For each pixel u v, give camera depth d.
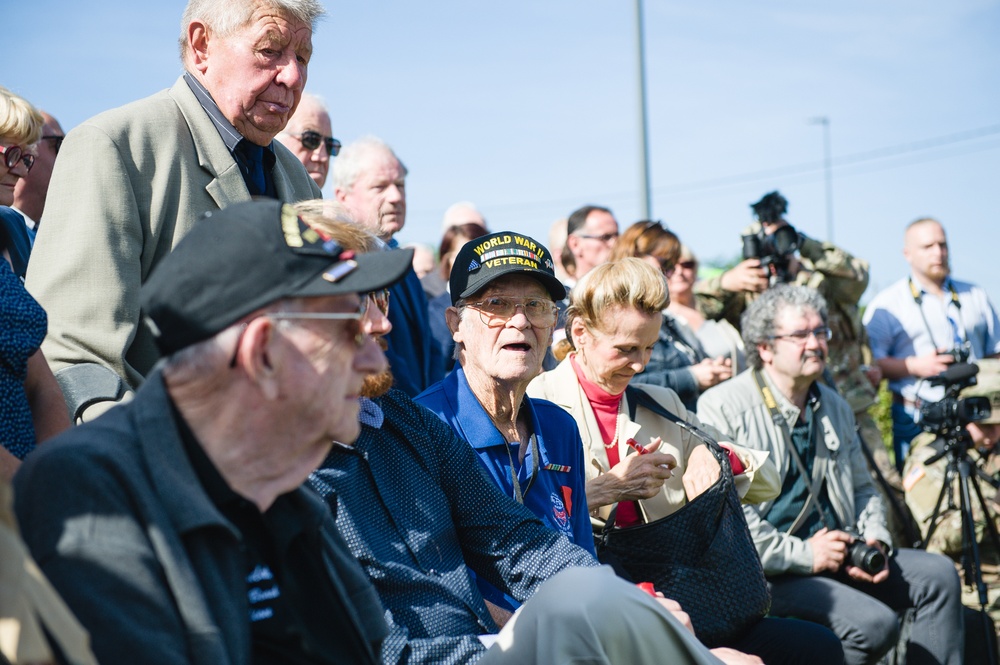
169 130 2.87
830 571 4.22
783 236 5.56
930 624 4.41
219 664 1.43
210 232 1.56
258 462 1.60
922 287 6.88
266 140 3.11
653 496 3.52
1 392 2.22
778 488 3.99
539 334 3.09
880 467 5.71
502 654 2.06
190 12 3.02
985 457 5.60
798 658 3.50
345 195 5.24
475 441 3.02
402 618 2.27
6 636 1.19
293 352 1.56
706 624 3.29
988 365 5.71
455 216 7.27
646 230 5.23
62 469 1.44
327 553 1.77
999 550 5.09
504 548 2.51
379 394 2.40
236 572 1.54
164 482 1.50
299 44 3.05
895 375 6.57
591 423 3.70
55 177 2.71
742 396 4.48
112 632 1.37
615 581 2.05
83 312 2.57
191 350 1.54
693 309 5.65
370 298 2.37
